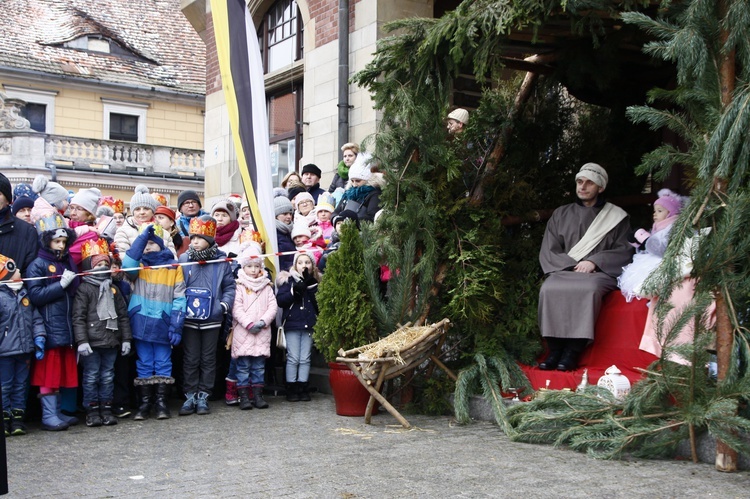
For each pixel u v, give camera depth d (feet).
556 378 22.75
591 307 22.57
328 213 29.45
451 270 24.84
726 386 17.56
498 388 22.62
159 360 24.32
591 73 27.04
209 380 25.00
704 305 17.48
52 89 99.76
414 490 15.69
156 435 21.62
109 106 103.55
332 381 24.07
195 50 114.11
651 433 18.26
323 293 23.98
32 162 93.91
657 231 23.06
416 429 21.76
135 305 23.90
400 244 24.66
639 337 22.18
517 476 16.71
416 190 24.70
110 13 111.55
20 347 21.59
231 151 50.72
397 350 21.80
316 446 19.80
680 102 18.48
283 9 47.34
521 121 27.94
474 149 26.76
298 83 46.24
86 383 23.16
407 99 23.71
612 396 19.74
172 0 118.32
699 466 17.65
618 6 21.20
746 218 17.25
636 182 30.68
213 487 16.10
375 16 37.04
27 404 24.18
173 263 24.53
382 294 25.85
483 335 24.29
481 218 24.90
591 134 30.45
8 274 21.84
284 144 47.39
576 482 16.22
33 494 15.81
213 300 24.94
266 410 25.26
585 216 24.61
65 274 22.40
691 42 17.31
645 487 15.85
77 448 20.11
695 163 17.90
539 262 25.73
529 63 27.35
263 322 25.25
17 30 102.12
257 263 25.84
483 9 21.74
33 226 23.07
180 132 108.68
